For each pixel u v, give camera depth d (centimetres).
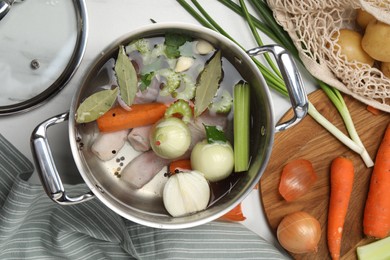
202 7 83
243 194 68
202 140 72
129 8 83
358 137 85
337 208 84
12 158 80
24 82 80
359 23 84
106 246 84
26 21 80
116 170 74
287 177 84
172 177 72
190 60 71
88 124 72
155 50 71
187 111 72
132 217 67
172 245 81
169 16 83
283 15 82
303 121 85
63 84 80
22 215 78
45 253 84
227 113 72
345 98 86
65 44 80
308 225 83
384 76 83
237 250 81
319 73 82
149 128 73
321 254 86
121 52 68
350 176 84
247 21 84
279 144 84
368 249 87
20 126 81
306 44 82
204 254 81
